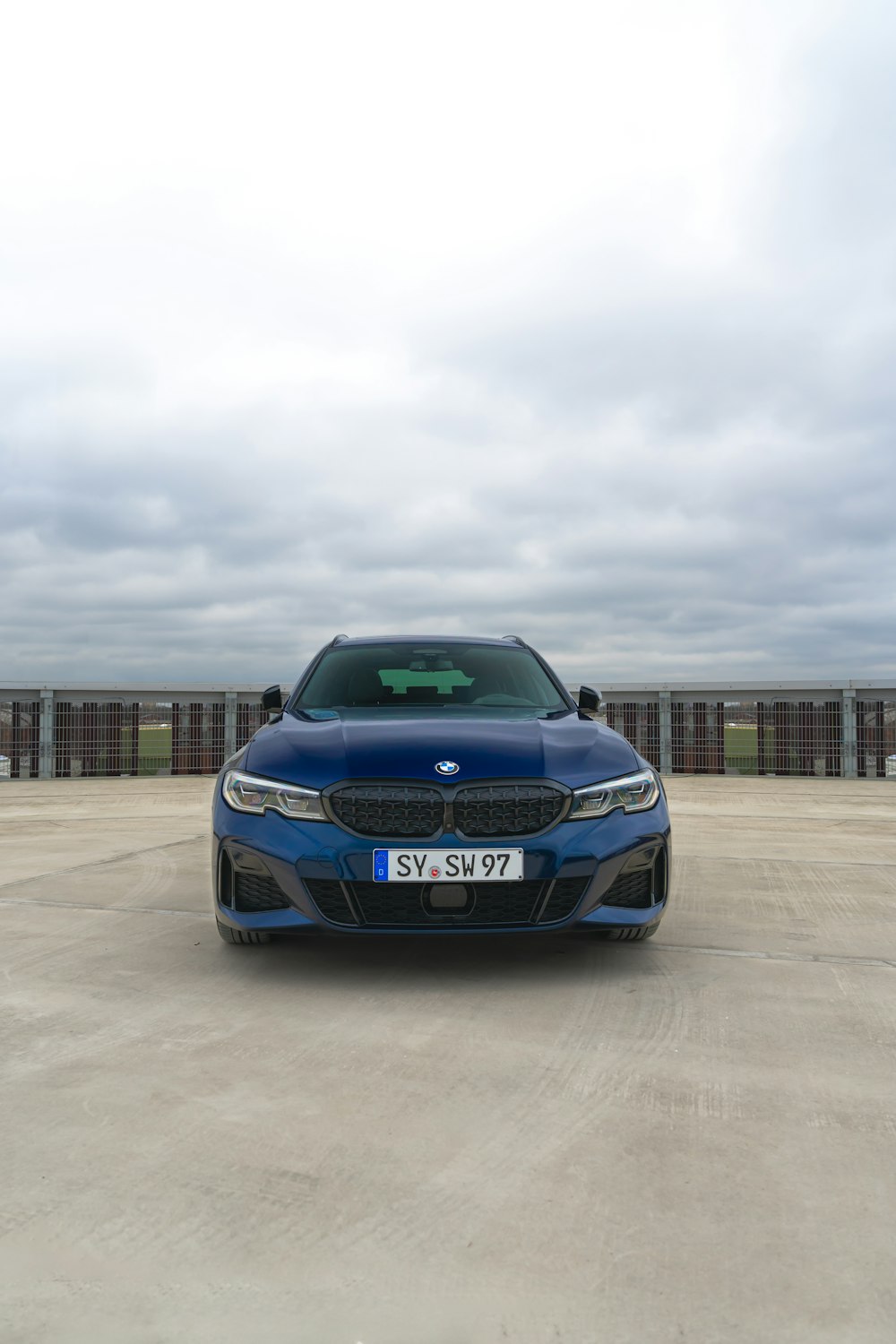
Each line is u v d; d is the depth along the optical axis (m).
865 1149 1.73
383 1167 1.65
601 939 3.37
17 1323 1.21
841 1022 2.46
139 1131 1.79
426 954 3.17
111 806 8.59
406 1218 1.48
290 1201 1.53
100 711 11.86
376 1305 1.26
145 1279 1.31
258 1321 1.22
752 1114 1.88
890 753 11.63
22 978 2.85
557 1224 1.46
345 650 4.25
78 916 3.77
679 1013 2.53
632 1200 1.54
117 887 4.43
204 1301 1.26
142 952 3.18
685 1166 1.66
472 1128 1.81
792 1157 1.70
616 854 2.85
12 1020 2.45
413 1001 2.63
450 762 2.84
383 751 2.90
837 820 7.56
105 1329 1.20
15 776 11.62
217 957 3.11
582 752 3.02
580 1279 1.32
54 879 4.65
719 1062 2.17
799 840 6.29
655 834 2.95
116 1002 2.61
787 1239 1.42
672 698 12.32
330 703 3.71
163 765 12.03
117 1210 1.50
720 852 5.70
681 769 12.27
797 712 11.92
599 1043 2.29
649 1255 1.38
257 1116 1.86
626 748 3.17
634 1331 1.20
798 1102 1.94
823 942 3.35
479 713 3.53
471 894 2.77
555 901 2.81
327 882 2.75
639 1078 2.07
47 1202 1.52
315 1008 2.56
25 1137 1.76
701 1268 1.34
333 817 2.77
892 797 9.46
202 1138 1.76
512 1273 1.33
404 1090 1.99
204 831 6.68
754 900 4.15
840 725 11.76
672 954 3.17
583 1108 1.91
